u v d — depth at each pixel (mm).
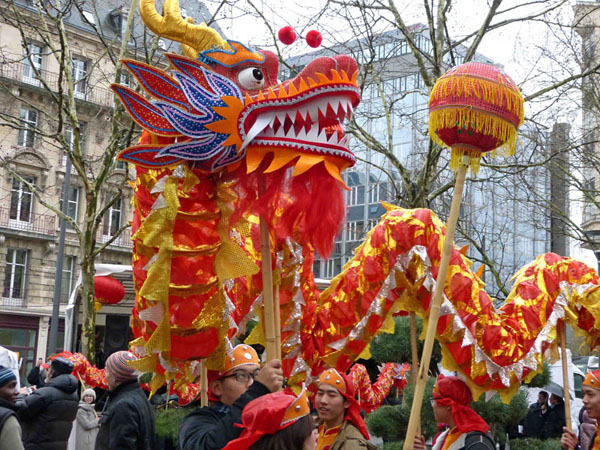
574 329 4012
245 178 2896
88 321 8383
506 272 14523
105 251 25359
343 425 3707
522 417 4992
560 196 12461
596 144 13188
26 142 23344
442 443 4086
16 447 3551
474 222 13625
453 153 3217
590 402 4336
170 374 3025
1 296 24031
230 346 2955
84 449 6941
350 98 2781
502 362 3549
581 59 10789
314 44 3340
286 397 2225
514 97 3182
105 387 7844
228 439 2492
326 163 2744
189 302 2857
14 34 21672
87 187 8633
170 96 2906
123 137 9727
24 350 24625
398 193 8852
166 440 6254
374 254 3631
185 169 2875
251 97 2857
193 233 2900
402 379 6992
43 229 24547
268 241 2926
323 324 3689
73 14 20906
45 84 8797
